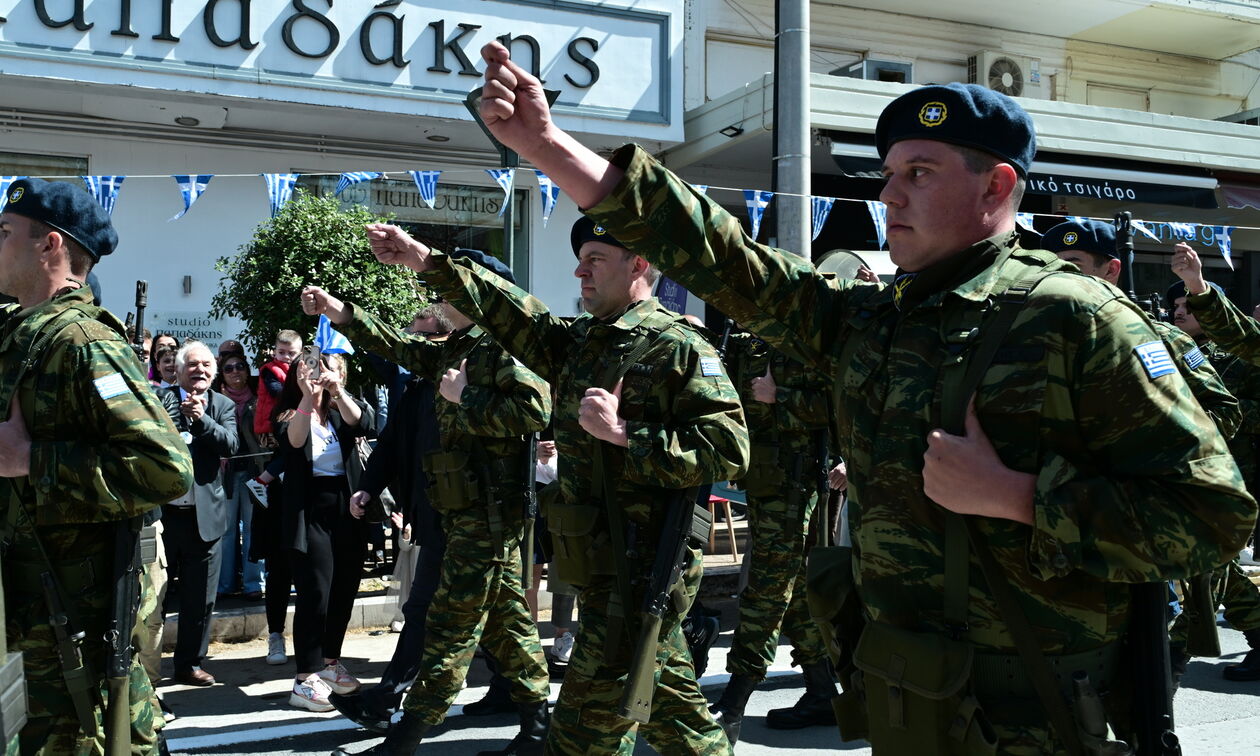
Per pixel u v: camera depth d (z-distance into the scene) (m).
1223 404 3.09
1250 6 13.20
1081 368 1.72
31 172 9.57
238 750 4.52
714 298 2.00
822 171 11.71
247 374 7.18
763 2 11.98
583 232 3.31
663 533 3.02
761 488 4.79
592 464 3.12
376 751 4.04
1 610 2.27
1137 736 1.83
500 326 3.32
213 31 8.99
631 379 3.08
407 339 4.54
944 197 1.89
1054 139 11.10
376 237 3.21
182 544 5.38
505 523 4.20
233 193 10.28
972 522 1.78
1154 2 12.61
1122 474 1.70
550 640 6.36
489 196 11.19
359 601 6.88
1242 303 14.27
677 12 10.80
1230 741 4.61
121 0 8.73
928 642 1.79
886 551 1.88
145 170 9.95
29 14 8.46
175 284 10.07
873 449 1.92
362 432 5.34
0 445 2.56
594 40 10.39
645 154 1.82
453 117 9.88
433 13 9.74
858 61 12.77
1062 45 13.84
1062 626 1.76
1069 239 4.09
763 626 4.57
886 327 1.96
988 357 1.79
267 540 5.75
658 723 3.14
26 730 2.63
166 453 2.68
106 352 2.69
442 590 4.14
